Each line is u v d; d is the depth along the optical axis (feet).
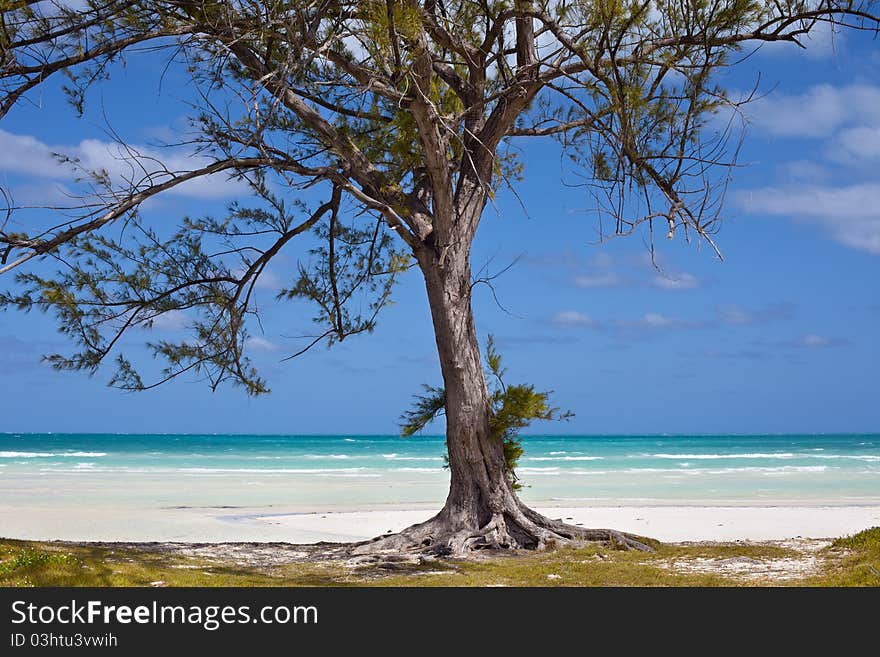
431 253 41.68
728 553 39.47
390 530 59.62
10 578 28.91
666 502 82.12
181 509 74.38
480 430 41.78
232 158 36.76
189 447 262.26
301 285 46.70
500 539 40.50
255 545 44.70
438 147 37.37
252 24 32.40
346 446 277.64
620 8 30.86
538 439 424.05
